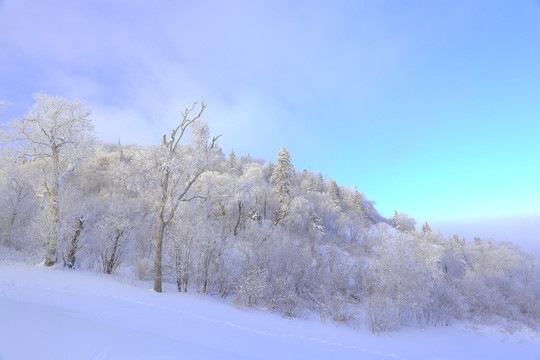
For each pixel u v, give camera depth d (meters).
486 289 35.06
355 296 27.25
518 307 38.19
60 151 20.17
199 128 18.47
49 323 5.86
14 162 18.86
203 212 26.39
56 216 18.89
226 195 19.78
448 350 17.81
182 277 19.47
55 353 4.44
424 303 23.47
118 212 24.20
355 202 76.06
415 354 15.19
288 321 16.69
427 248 25.06
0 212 27.31
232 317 13.71
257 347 8.72
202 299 17.50
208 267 20.91
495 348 20.31
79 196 37.16
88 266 21.42
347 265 30.44
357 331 18.06
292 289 22.64
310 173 79.12
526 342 23.09
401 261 23.47
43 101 18.84
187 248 20.00
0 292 9.38
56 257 18.83
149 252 25.84
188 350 6.00
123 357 4.75
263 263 24.83
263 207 50.31
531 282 47.94
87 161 22.00
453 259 51.19
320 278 27.25
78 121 19.95
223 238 24.62
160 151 18.00
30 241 20.23
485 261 53.88
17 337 4.71
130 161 18.64
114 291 13.60
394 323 19.97
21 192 29.61
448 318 25.52
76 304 9.26
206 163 18.81
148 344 5.82
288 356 8.49
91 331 5.92
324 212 59.12
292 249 29.14
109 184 51.06
